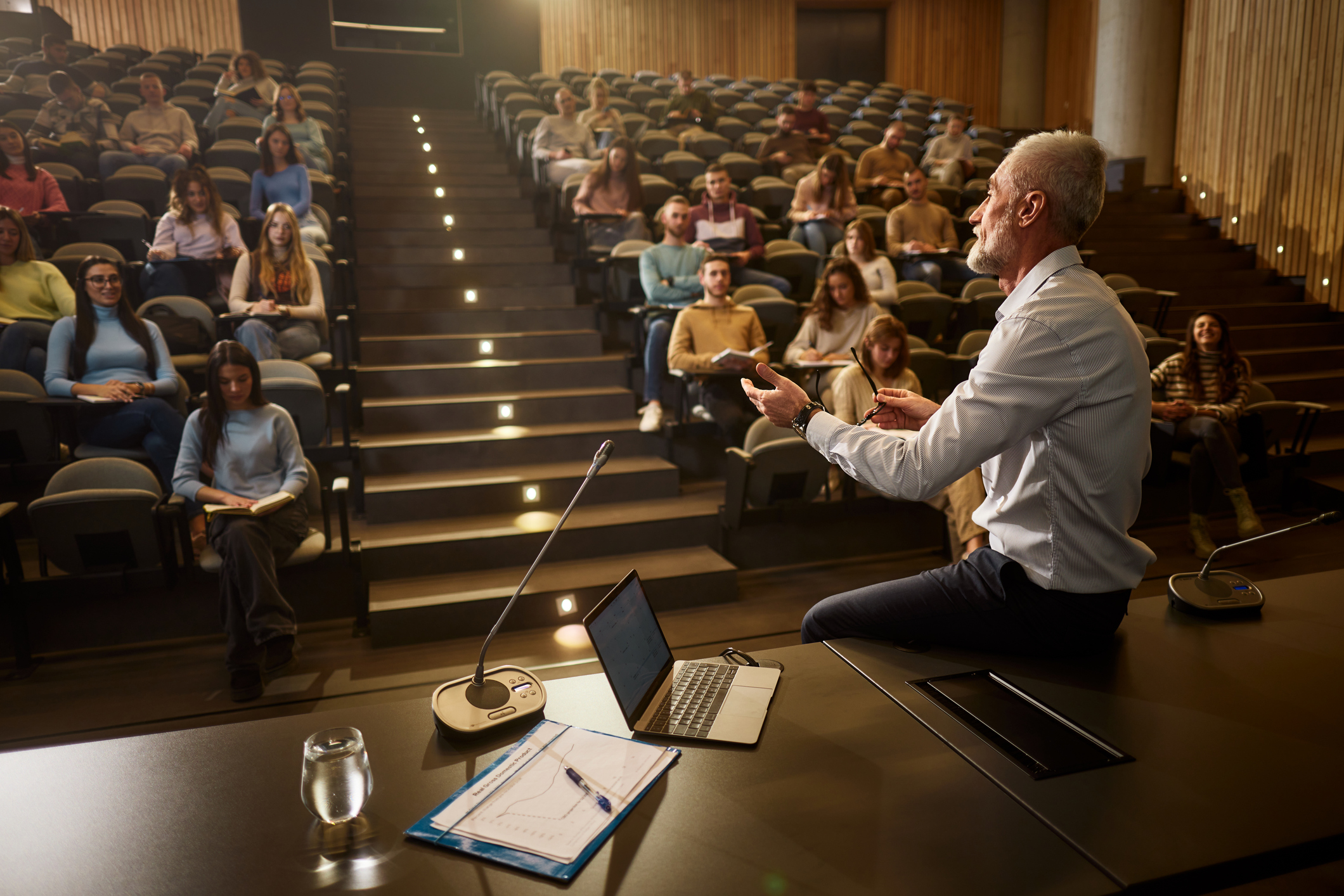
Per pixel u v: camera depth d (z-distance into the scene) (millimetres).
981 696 1317
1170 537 4043
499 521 3574
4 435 3258
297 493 2939
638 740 1224
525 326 5113
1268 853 959
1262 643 1487
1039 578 1367
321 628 3127
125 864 975
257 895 923
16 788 1118
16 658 2848
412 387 4398
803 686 1369
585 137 6797
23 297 3877
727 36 11719
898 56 12023
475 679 1319
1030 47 11945
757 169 7230
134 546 2811
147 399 3371
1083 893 900
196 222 4496
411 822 1047
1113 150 8164
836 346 4203
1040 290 1313
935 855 963
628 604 1396
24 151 4895
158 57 9086
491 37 10898
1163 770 1118
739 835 1009
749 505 3631
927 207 5898
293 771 1165
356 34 10477
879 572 3648
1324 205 6438
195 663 2865
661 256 4809
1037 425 1260
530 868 949
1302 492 4438
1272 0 6848
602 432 4098
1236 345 5957
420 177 7098
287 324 4129
